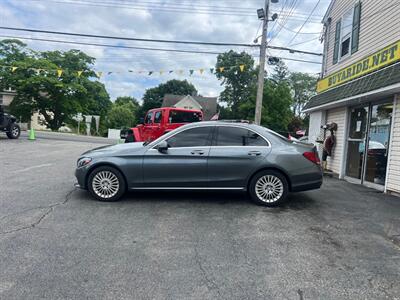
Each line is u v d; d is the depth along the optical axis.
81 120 43.69
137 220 5.32
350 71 10.90
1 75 40.03
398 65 7.76
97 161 6.35
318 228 5.24
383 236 4.99
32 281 3.35
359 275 3.71
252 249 4.32
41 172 9.13
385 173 8.66
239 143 6.49
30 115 43.84
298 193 7.86
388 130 8.75
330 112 12.73
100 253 4.04
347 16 11.98
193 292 3.25
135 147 6.55
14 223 4.96
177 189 6.43
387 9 9.24
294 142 6.71
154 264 3.81
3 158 11.65
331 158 12.09
